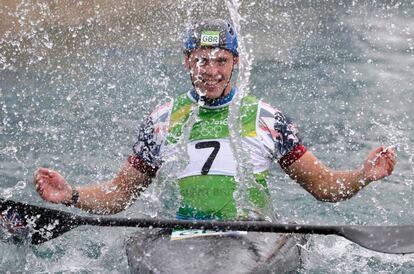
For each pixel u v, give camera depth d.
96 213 19.73
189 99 19.58
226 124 19.19
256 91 36.25
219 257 17.17
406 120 32.72
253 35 45.00
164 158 19.34
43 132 30.88
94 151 29.02
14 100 34.44
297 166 19.50
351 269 19.56
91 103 33.94
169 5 46.12
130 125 31.61
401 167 27.72
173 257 17.39
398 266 19.86
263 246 17.91
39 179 18.56
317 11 50.28
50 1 43.72
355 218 23.53
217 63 18.77
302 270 18.89
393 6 52.66
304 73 39.00
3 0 42.62
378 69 39.81
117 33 43.16
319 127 31.91
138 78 37.22
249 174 18.94
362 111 33.72
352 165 28.17
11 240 19.84
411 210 24.20
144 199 20.94
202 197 18.89
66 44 41.38
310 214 23.80
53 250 20.58
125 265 19.02
